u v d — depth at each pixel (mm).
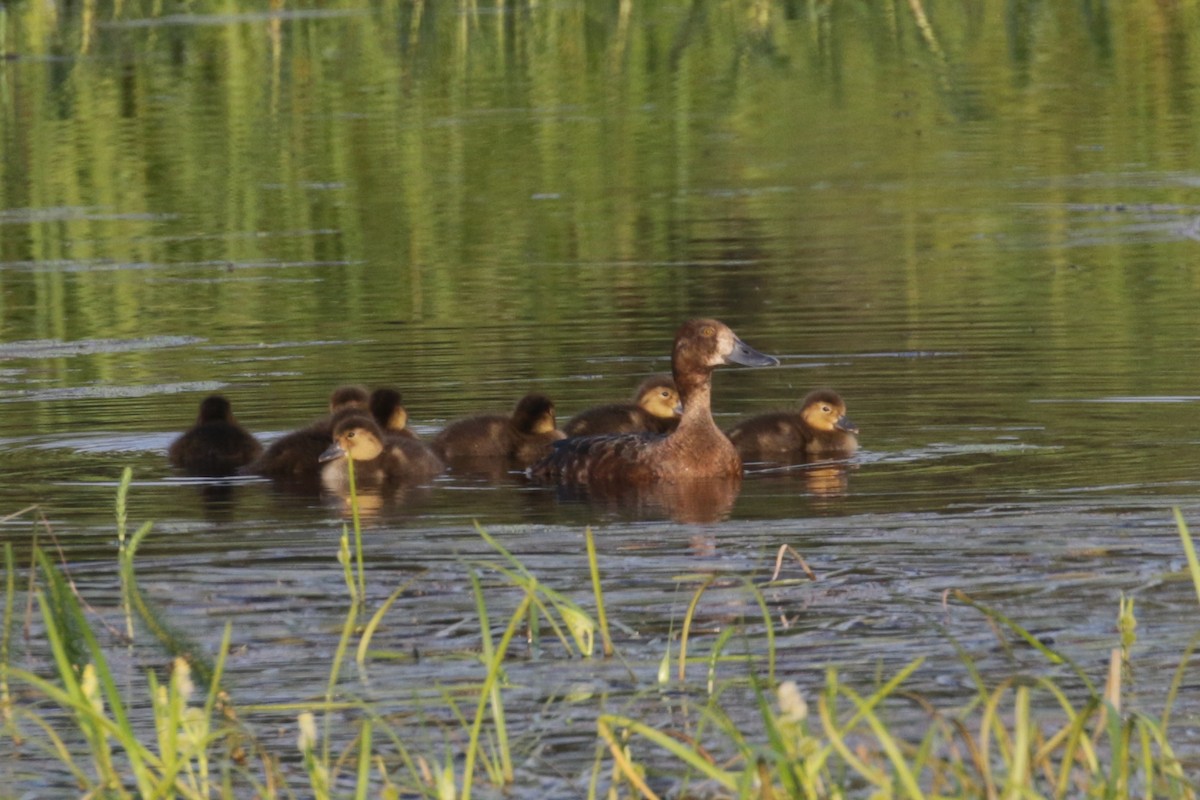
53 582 8625
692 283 21422
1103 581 9898
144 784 7184
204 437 14000
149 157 30703
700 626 9367
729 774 6961
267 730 8234
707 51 38000
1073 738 6891
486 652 8328
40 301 21547
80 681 8578
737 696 8430
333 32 39656
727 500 12500
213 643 9258
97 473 13711
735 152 30891
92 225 26469
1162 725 7449
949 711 8117
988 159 29750
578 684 8625
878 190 27562
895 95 35062
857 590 9898
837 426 14000
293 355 18188
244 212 27109
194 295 21656
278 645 9219
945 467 13094
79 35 38719
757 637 9164
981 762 6852
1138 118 32375
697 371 13453
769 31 38875
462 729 8125
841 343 18016
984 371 16469
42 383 17172
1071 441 13750
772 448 13992
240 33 39438
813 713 8156
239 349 18562
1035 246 23188
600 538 11312
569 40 39062
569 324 19359
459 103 34844
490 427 14516
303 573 10539
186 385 16938
